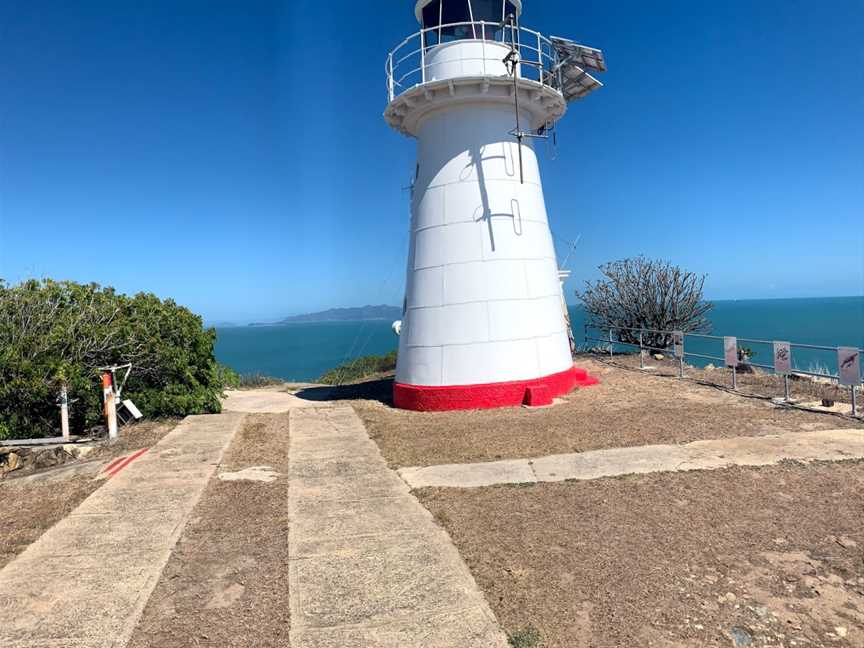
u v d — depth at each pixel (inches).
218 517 218.5
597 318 868.0
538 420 370.0
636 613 148.4
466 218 450.6
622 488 236.5
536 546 186.4
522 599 155.2
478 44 462.6
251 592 160.9
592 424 347.3
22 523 216.4
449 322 442.9
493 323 438.9
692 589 159.8
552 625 143.1
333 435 358.9
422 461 290.4
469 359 435.5
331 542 193.0
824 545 184.5
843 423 330.6
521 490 239.8
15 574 172.7
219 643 136.6
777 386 456.8
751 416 354.6
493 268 445.1
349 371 848.9
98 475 273.9
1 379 321.7
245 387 741.9
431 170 469.4
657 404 404.8
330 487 253.0
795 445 287.4
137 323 403.9
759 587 161.2
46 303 368.2
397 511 221.0
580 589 159.9
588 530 197.5
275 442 340.5
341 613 148.7
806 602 154.2
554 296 484.1
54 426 355.9
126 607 152.7
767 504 216.7
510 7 488.1
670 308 789.9
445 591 159.0
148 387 425.1
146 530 205.6
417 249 474.0
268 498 239.6
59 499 241.8
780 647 135.9
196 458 301.6
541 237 479.2
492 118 459.8
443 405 430.6
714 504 217.6
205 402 439.8
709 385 476.1
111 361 385.1
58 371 329.1
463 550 185.2
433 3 486.3
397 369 486.9
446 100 452.1
